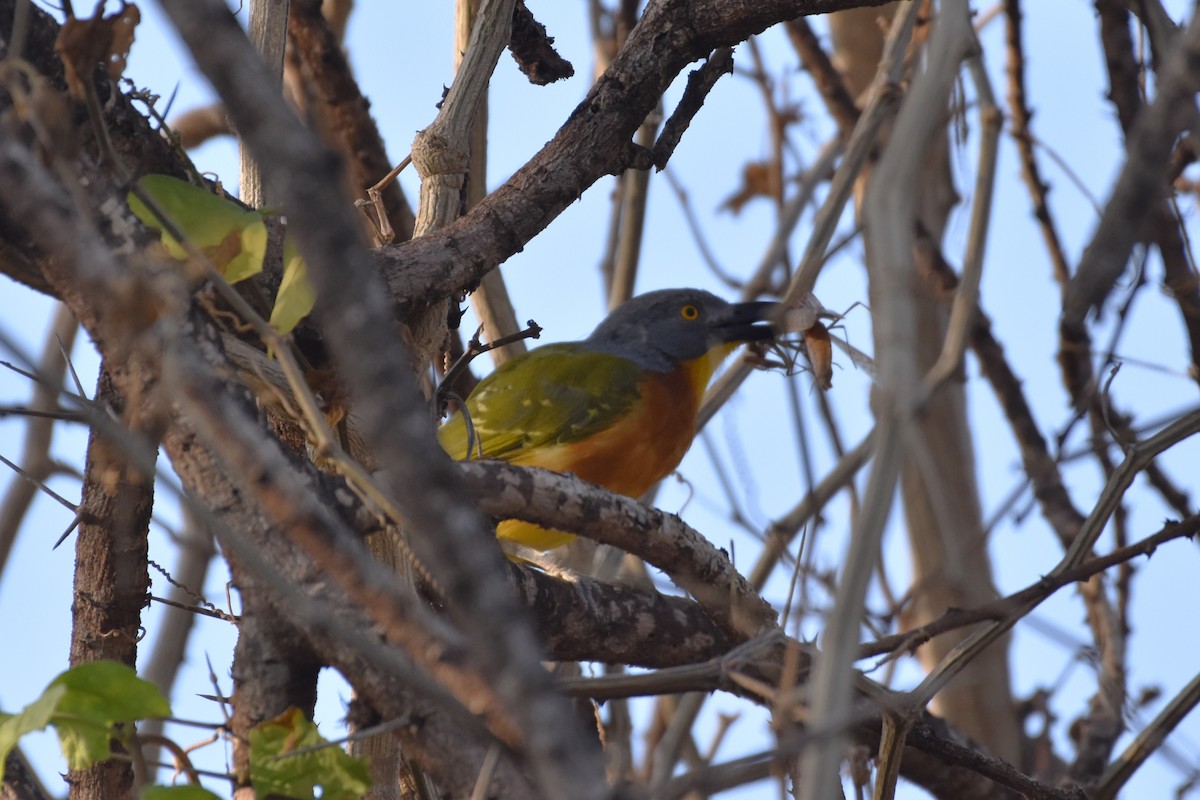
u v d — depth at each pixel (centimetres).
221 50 291
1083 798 761
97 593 675
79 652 688
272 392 564
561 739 294
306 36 1072
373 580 398
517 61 862
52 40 554
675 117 791
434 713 479
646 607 725
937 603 1253
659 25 768
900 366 357
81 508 656
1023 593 736
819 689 345
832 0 762
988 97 956
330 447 452
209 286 548
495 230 738
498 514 650
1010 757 1222
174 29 293
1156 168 489
